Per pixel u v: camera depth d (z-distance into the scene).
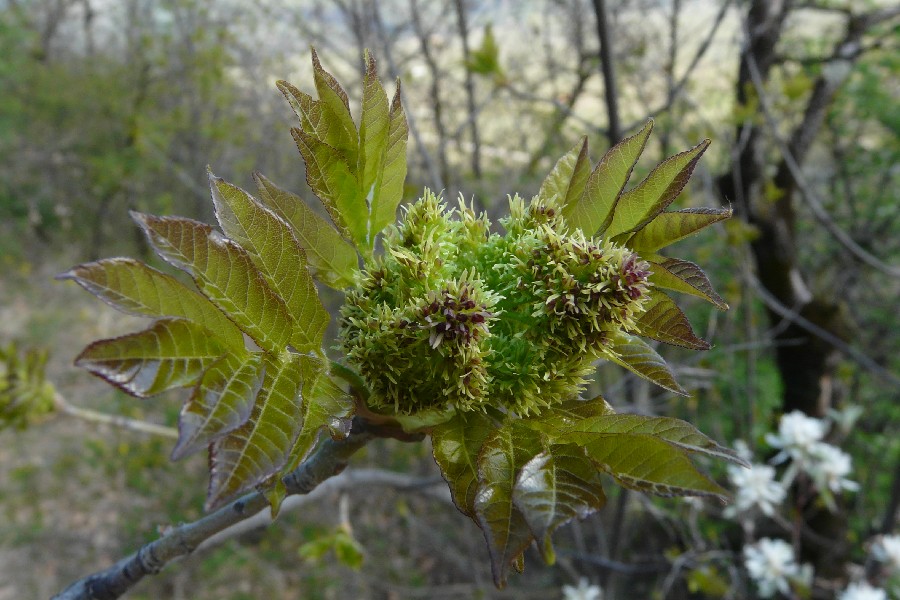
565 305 1.26
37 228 13.73
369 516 8.43
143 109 11.77
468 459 1.21
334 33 7.75
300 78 9.30
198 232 1.06
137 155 11.17
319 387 1.13
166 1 10.18
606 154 1.42
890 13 6.32
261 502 1.47
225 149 10.09
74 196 13.90
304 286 1.18
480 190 6.12
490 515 1.03
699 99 7.38
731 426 6.62
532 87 7.23
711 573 5.11
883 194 8.89
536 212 1.41
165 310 1.04
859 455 7.75
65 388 9.80
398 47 7.43
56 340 10.65
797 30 8.31
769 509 4.19
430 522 8.30
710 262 6.62
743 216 4.78
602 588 5.95
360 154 1.37
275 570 7.84
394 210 1.46
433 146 6.96
